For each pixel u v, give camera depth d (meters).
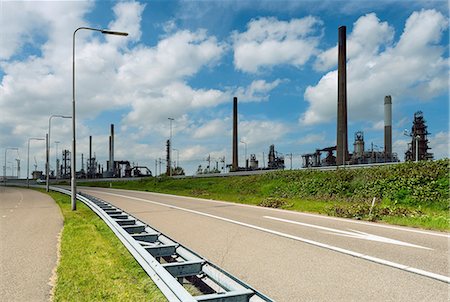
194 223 14.70
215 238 10.98
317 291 5.88
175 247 7.56
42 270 7.48
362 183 26.19
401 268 7.20
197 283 6.86
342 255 8.44
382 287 6.03
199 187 48.84
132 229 10.62
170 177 66.56
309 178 33.59
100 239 10.70
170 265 5.83
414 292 5.76
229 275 5.26
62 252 9.02
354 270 7.11
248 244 9.96
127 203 26.81
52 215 18.75
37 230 13.29
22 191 59.56
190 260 6.56
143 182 68.50
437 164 23.75
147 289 5.92
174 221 15.47
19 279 6.84
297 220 15.24
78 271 7.11
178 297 4.38
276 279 6.58
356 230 12.26
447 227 12.36
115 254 8.66
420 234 11.29
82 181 98.75
